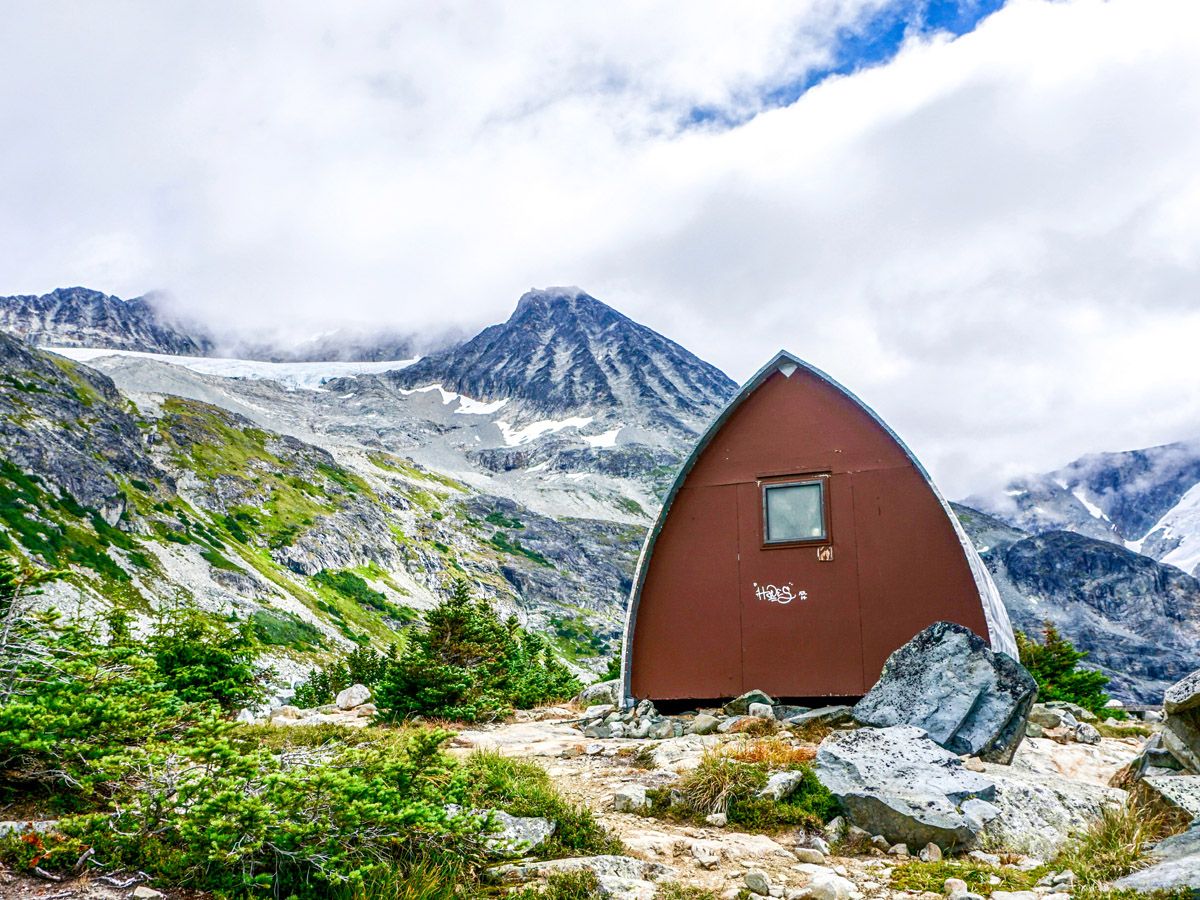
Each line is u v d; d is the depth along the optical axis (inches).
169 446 7012.8
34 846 228.7
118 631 533.3
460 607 891.4
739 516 737.0
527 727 712.4
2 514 3981.3
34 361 6102.4
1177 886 266.7
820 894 287.3
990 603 674.8
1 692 302.2
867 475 712.4
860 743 434.3
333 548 6707.7
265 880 230.7
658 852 336.2
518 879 285.6
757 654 700.7
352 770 302.8
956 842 354.6
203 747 251.8
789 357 754.8
